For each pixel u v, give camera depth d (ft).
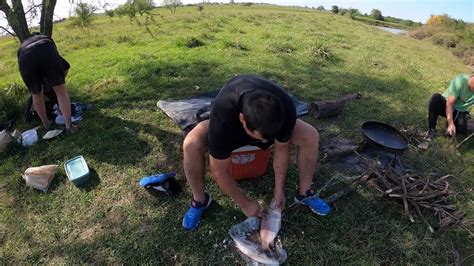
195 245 8.73
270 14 62.08
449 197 9.47
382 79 19.57
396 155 11.09
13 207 10.09
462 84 12.48
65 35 39.58
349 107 15.42
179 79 18.11
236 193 8.48
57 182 10.89
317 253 8.53
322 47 24.23
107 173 11.18
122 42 31.68
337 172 11.14
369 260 8.36
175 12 68.13
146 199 10.14
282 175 8.89
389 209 9.71
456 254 8.51
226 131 6.94
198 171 8.63
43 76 11.94
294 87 17.53
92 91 16.93
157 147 12.40
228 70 19.57
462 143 12.90
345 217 9.47
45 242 8.97
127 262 8.37
